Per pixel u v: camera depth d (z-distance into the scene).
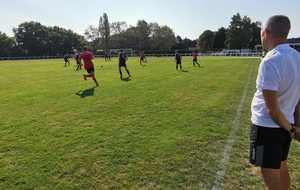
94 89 10.77
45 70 22.66
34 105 7.88
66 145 4.55
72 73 18.98
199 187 3.16
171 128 5.40
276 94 1.92
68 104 7.93
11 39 87.44
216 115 6.38
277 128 2.05
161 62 32.28
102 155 4.11
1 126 5.73
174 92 9.67
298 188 3.12
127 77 15.01
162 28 88.62
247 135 4.96
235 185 3.20
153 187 3.17
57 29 102.31
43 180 3.37
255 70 18.80
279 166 2.12
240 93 9.37
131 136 4.96
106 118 6.27
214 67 22.08
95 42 92.44
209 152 4.18
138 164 3.78
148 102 7.97
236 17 76.44
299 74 2.03
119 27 91.19
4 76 17.27
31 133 5.23
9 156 4.13
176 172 3.53
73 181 3.34
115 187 3.19
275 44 2.06
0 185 3.26
